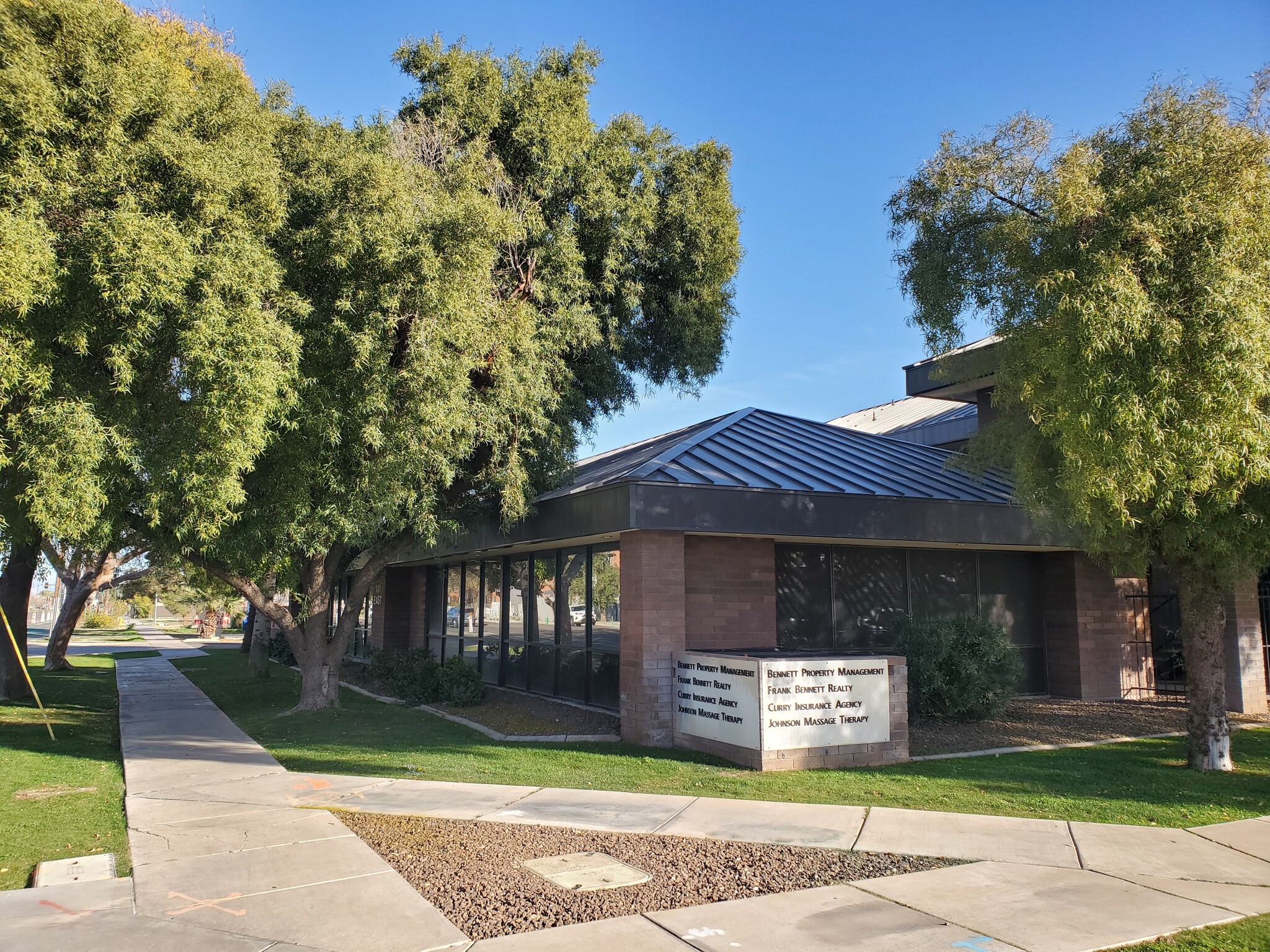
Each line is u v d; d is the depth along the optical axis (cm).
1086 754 1126
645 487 1188
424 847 701
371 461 1197
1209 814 809
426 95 1495
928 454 1769
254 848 699
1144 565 1075
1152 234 845
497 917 546
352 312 1100
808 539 1352
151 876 629
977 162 1043
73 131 896
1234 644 1538
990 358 1255
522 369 1269
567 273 1425
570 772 1005
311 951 494
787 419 1823
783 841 715
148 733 1372
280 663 3039
